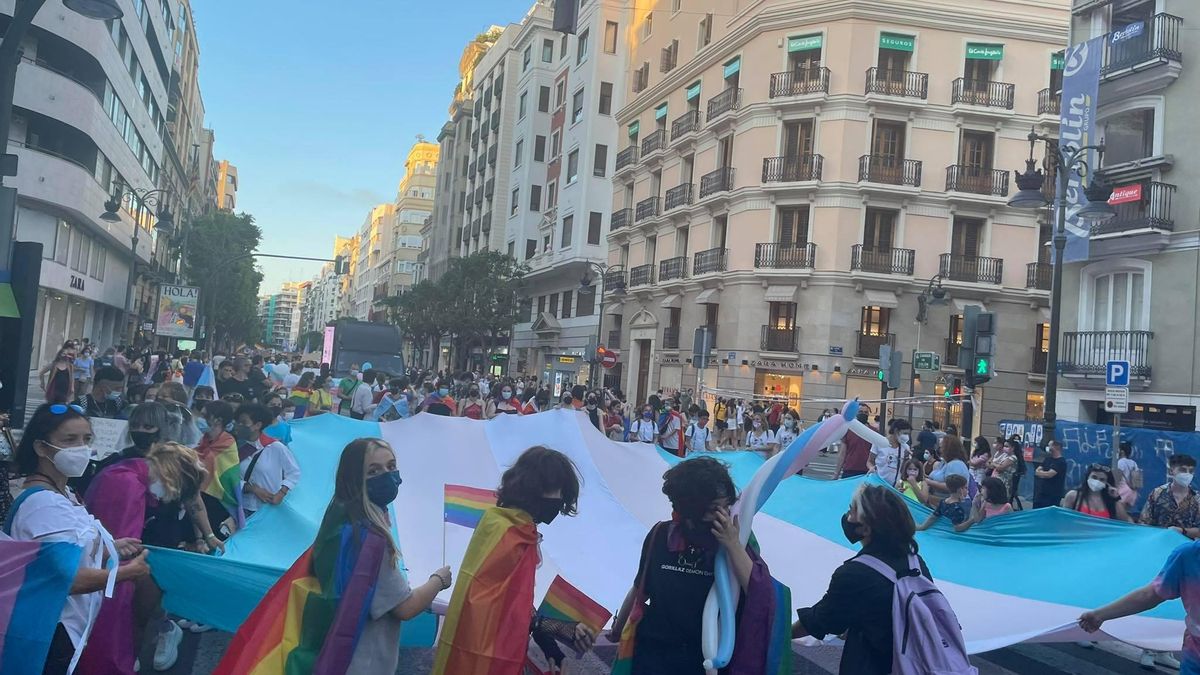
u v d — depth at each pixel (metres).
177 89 59.16
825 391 31.34
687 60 39.62
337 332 29.59
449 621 3.28
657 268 40.38
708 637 3.16
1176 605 6.07
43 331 34.22
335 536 3.23
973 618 6.12
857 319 31.75
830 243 31.88
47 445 3.51
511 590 3.31
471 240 66.50
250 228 61.00
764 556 7.27
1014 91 32.31
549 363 50.06
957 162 32.28
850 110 32.03
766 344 32.56
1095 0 21.77
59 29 30.33
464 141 74.25
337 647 3.11
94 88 34.22
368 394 17.59
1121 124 21.47
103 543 3.65
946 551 7.62
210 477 6.40
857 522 3.61
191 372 16.56
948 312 32.16
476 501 6.94
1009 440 14.85
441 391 17.09
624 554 6.94
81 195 32.06
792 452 3.41
